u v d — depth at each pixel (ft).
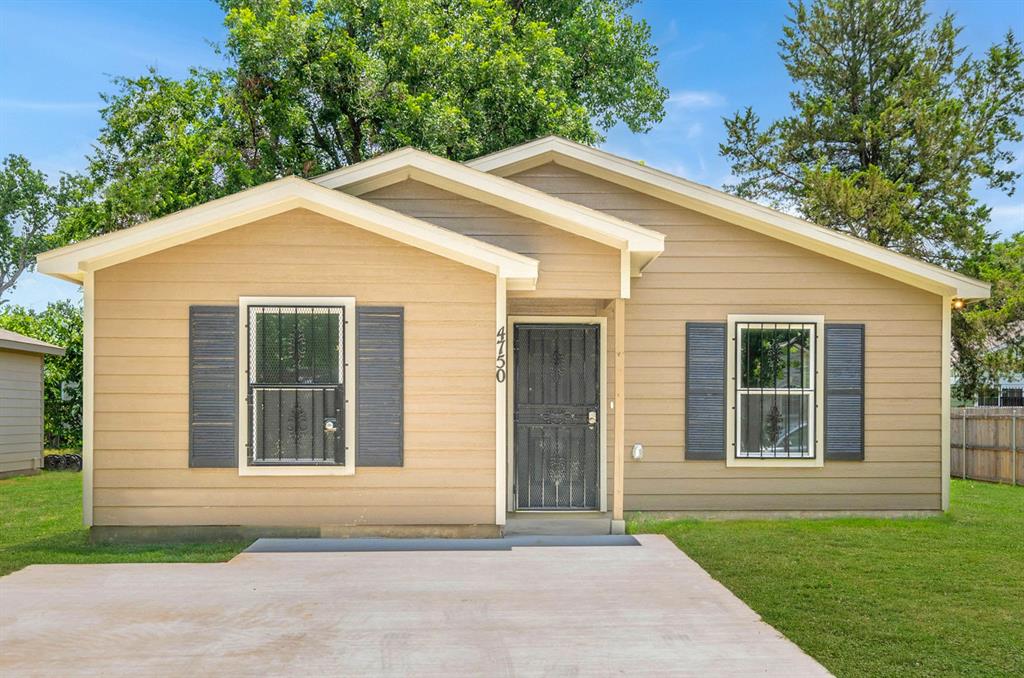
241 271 21.89
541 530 23.34
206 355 21.70
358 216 21.57
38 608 15.01
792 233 26.89
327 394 22.11
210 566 18.51
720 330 26.86
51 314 75.41
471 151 50.21
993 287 59.52
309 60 50.49
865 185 61.41
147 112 53.47
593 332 26.55
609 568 18.42
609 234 23.06
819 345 26.89
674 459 26.58
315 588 16.49
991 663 12.23
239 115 51.72
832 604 15.47
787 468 26.68
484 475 21.90
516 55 51.72
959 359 62.95
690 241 27.14
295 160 54.08
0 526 25.61
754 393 27.17
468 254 21.72
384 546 20.66
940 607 15.34
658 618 14.43
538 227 23.61
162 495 21.54
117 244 21.26
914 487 26.84
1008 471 41.45
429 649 12.67
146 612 14.74
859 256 26.76
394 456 21.77
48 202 126.11
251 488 21.67
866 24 66.74
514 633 13.51
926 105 63.16
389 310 21.94
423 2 51.78
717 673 11.68
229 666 11.93
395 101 50.01
